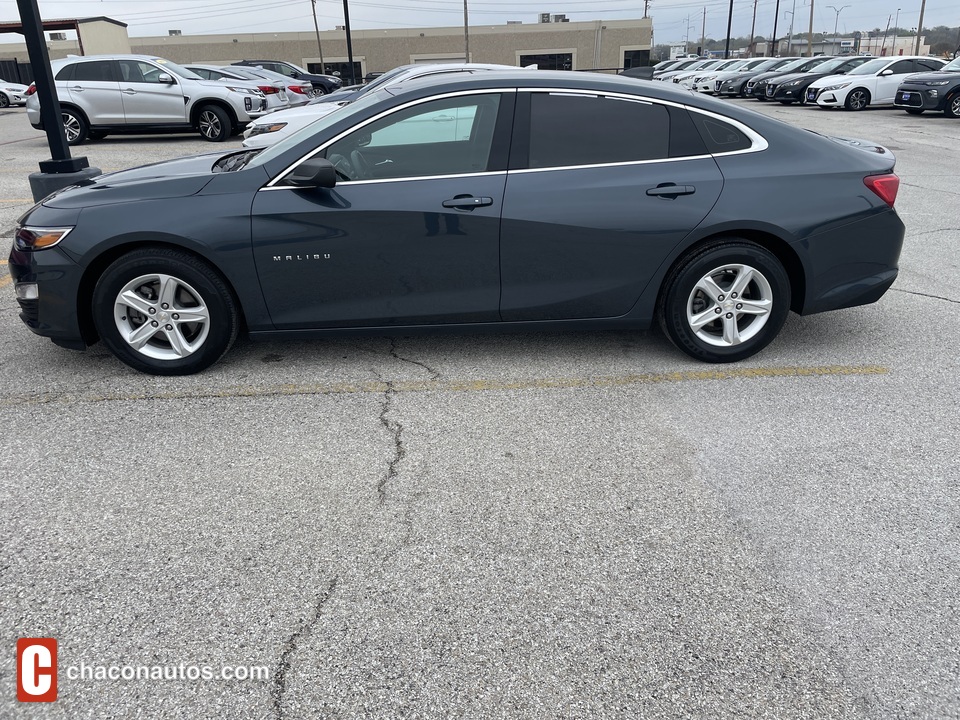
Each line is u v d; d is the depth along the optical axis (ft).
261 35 184.96
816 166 13.23
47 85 23.59
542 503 9.80
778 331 13.84
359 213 12.56
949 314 16.87
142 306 13.16
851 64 77.56
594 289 13.25
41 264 12.75
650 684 6.98
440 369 14.07
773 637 7.53
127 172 14.92
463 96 12.78
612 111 12.96
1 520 9.47
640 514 9.55
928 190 31.12
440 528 9.29
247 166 13.10
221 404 12.70
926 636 7.53
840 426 11.80
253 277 12.85
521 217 12.68
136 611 7.91
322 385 13.42
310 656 7.32
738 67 104.17
